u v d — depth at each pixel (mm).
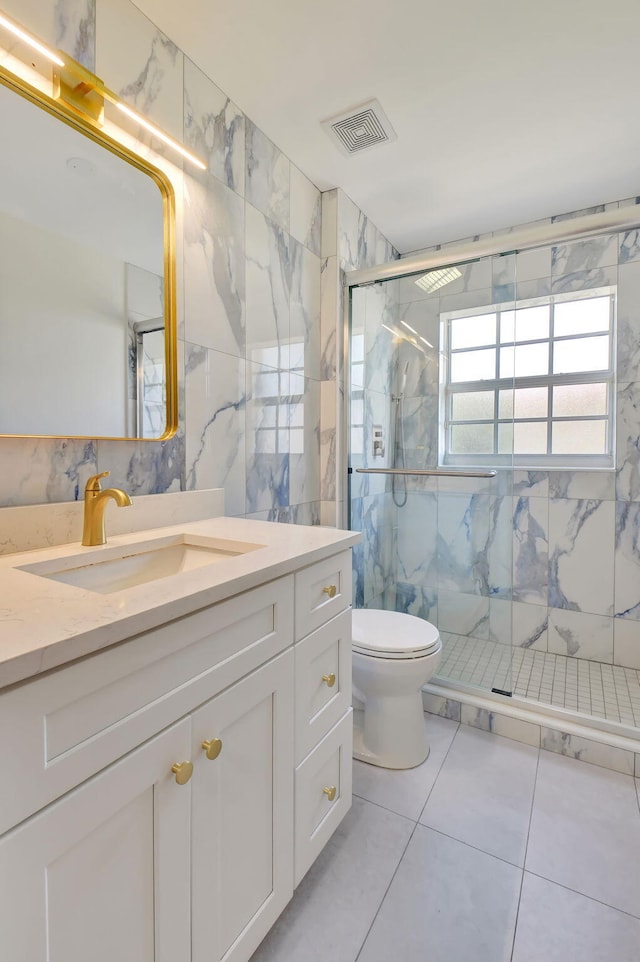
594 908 1073
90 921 574
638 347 2135
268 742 898
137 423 1214
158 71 1255
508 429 1943
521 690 1967
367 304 2154
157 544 1122
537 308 2434
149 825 648
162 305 1271
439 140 1724
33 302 986
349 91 1486
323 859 1203
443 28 1261
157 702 650
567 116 1604
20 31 931
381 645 1516
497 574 1976
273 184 1734
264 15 1217
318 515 2068
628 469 2178
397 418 2158
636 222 1606
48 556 927
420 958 967
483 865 1187
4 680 458
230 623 783
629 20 1230
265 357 1705
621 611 2205
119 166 1153
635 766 1525
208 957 759
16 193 954
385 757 1566
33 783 503
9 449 969
